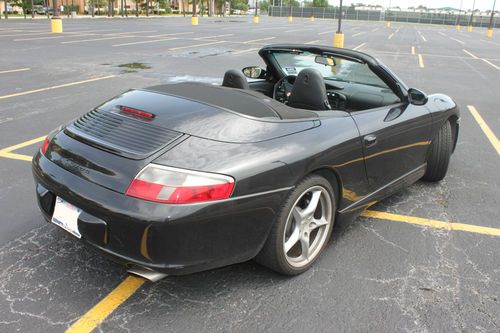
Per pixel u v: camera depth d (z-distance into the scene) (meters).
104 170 2.32
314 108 3.37
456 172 4.83
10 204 3.72
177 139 2.39
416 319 2.48
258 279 2.78
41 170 2.59
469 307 2.59
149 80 9.95
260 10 124.94
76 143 2.56
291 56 3.99
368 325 2.42
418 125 3.68
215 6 87.44
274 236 2.54
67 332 2.31
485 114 7.79
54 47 16.05
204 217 2.20
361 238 3.35
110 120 2.66
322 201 2.87
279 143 2.54
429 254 3.16
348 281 2.80
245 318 2.44
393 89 3.63
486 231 3.52
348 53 3.52
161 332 2.33
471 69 14.33
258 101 2.85
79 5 59.59
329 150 2.73
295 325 2.40
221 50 16.95
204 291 2.66
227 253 2.36
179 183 2.18
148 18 53.12
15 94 8.07
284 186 2.46
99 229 2.27
